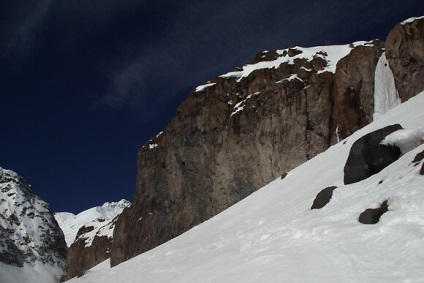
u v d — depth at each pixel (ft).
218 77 144.87
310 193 61.21
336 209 39.29
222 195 124.88
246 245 45.11
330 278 24.94
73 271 258.37
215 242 61.05
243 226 63.52
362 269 24.68
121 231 176.35
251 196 91.35
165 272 54.39
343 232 31.83
